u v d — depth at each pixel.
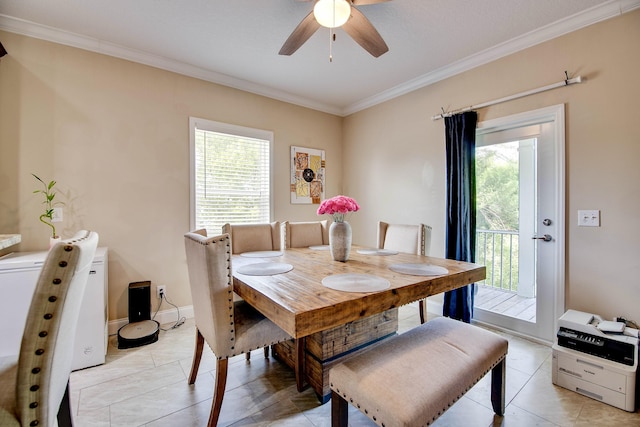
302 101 3.76
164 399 1.67
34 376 0.80
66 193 2.35
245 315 1.62
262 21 2.19
